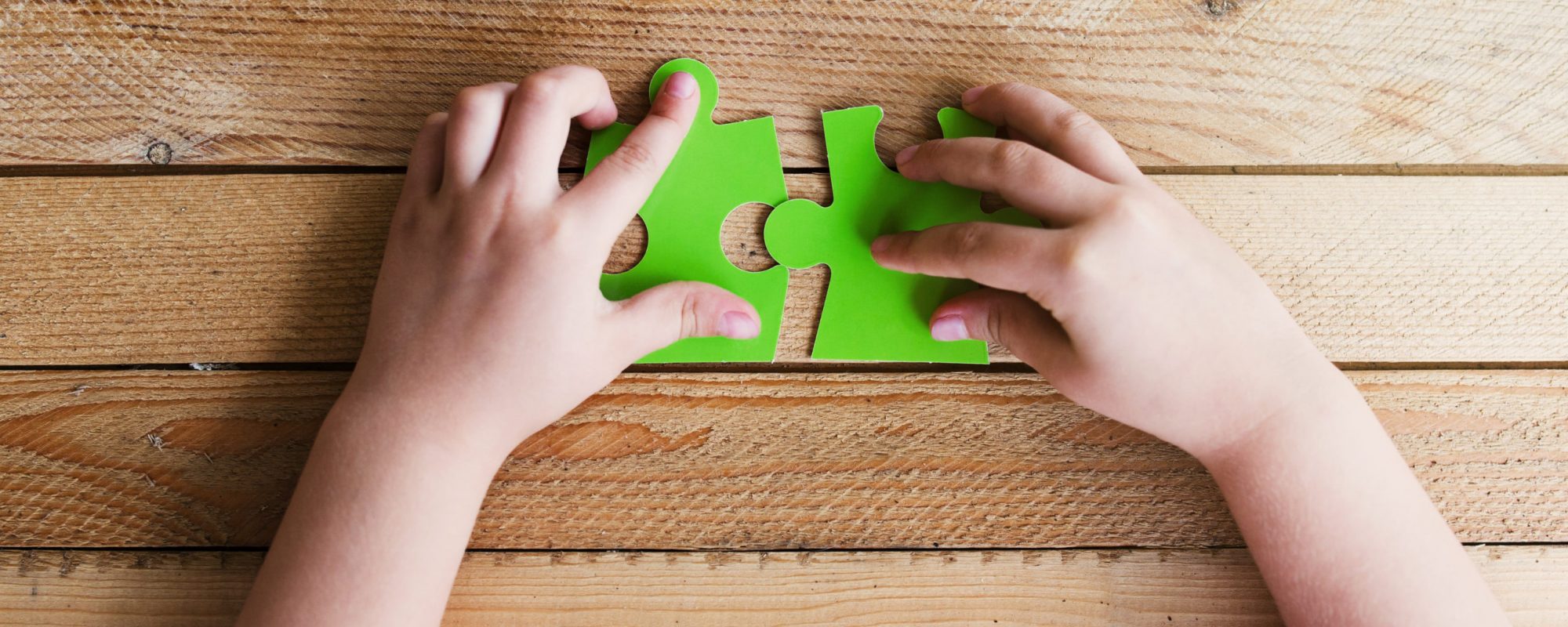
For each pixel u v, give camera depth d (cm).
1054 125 52
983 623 54
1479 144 55
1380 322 54
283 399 54
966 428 54
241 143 54
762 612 54
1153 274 49
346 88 54
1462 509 54
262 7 54
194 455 54
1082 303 49
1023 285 50
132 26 54
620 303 52
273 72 54
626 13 55
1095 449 54
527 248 50
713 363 54
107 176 54
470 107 51
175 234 54
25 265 54
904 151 54
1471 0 55
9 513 53
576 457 54
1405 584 50
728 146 54
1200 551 54
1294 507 50
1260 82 55
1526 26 55
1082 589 54
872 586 54
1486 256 54
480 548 54
